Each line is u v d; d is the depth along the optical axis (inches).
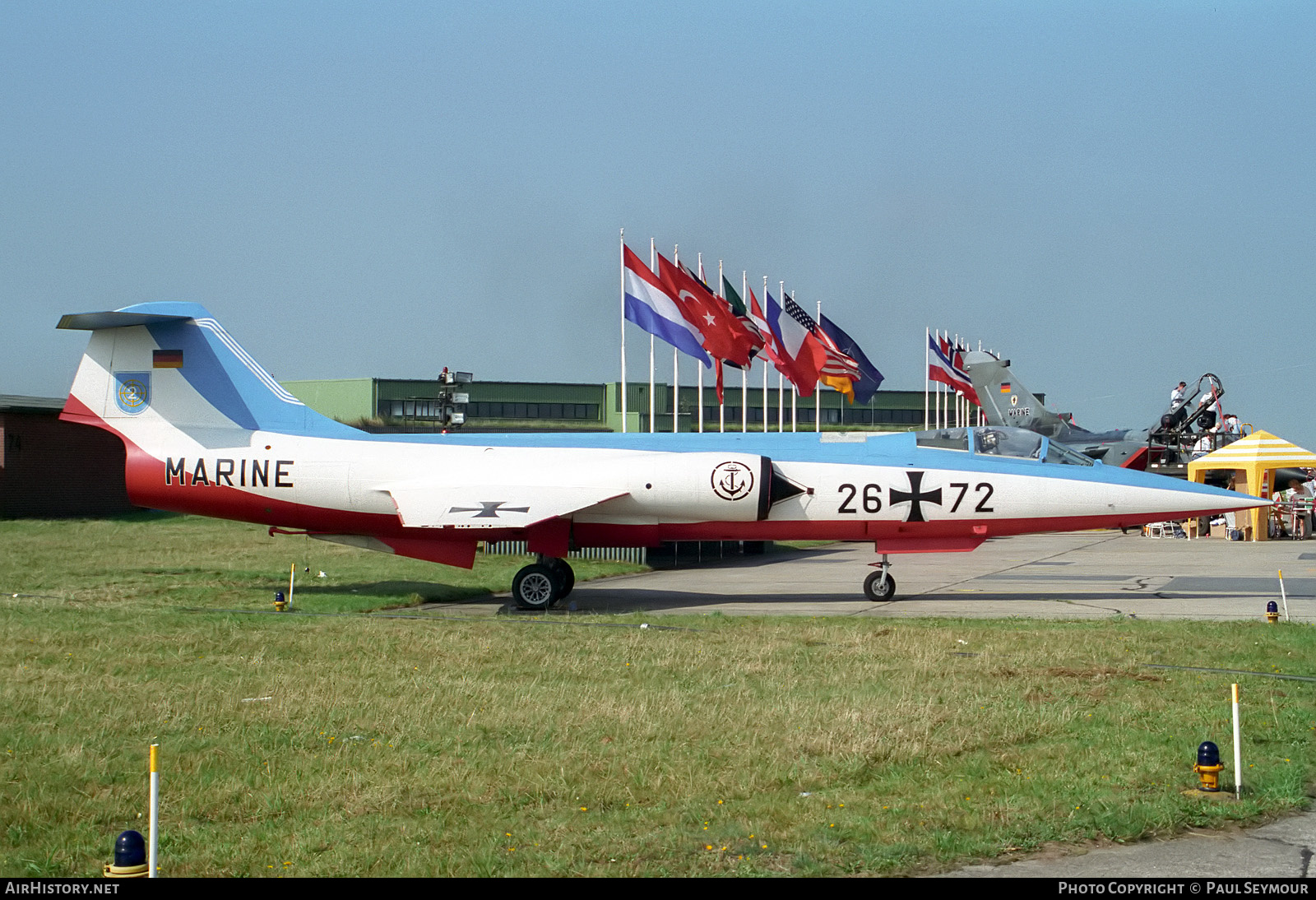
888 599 874.8
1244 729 395.5
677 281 1429.6
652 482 846.5
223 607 774.5
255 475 882.8
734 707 430.9
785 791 329.1
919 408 3607.3
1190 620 697.0
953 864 275.0
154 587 898.7
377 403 3004.4
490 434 909.2
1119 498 878.4
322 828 295.0
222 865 268.8
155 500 896.9
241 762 359.6
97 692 461.7
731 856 277.6
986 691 460.8
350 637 618.2
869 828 295.4
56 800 316.8
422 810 311.6
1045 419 2209.6
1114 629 643.5
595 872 266.2
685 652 565.3
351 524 892.0
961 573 1140.5
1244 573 1071.6
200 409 899.4
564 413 3235.7
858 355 1755.7
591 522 868.6
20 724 408.2
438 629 657.0
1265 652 555.8
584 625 673.0
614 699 442.9
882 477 871.1
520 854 277.1
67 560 1152.8
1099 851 284.7
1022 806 312.2
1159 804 312.7
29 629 628.7
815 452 895.1
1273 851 283.6
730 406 3390.7
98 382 902.4
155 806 240.8
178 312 888.9
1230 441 1926.7
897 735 382.9
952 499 871.7
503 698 448.1
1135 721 408.8
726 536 887.7
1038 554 1395.2
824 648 577.6
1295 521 1668.3
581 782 336.8
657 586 1010.1
